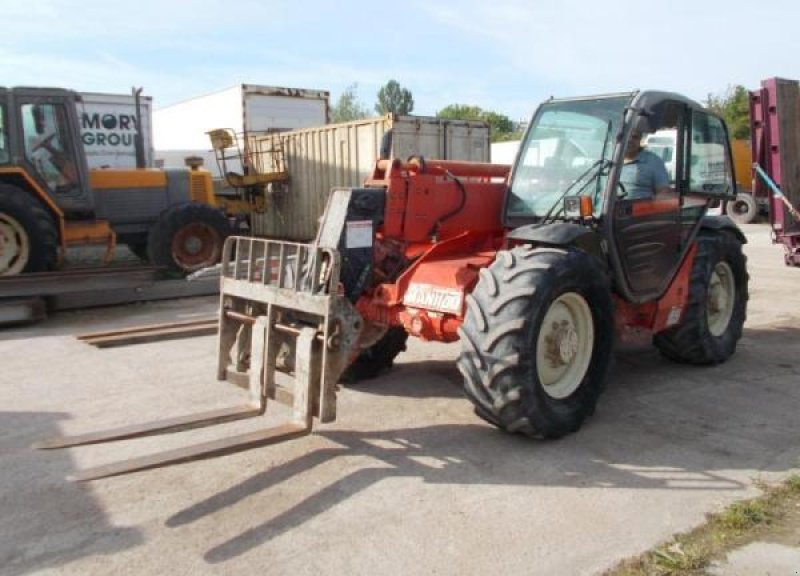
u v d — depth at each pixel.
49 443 3.75
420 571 2.81
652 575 2.78
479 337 3.85
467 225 4.98
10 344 6.59
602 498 3.43
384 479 3.63
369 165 13.14
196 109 18.88
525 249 4.18
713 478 3.66
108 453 3.95
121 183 10.50
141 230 10.76
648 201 4.82
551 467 3.78
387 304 4.50
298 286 3.91
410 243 4.82
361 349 4.84
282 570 2.82
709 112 5.54
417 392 5.06
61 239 9.21
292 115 16.94
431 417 4.54
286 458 3.89
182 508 3.33
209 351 6.23
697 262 5.52
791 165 10.53
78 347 6.41
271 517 3.24
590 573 2.79
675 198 5.11
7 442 4.16
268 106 16.59
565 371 4.29
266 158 15.73
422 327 4.33
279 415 4.50
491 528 3.14
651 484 3.58
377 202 4.54
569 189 4.52
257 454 3.94
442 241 4.78
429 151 13.12
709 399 4.94
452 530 3.12
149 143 16.66
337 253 3.72
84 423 4.46
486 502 3.38
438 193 4.81
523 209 4.86
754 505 3.30
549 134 4.84
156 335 6.65
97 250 13.80
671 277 5.16
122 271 8.45
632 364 5.86
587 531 3.12
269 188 15.42
